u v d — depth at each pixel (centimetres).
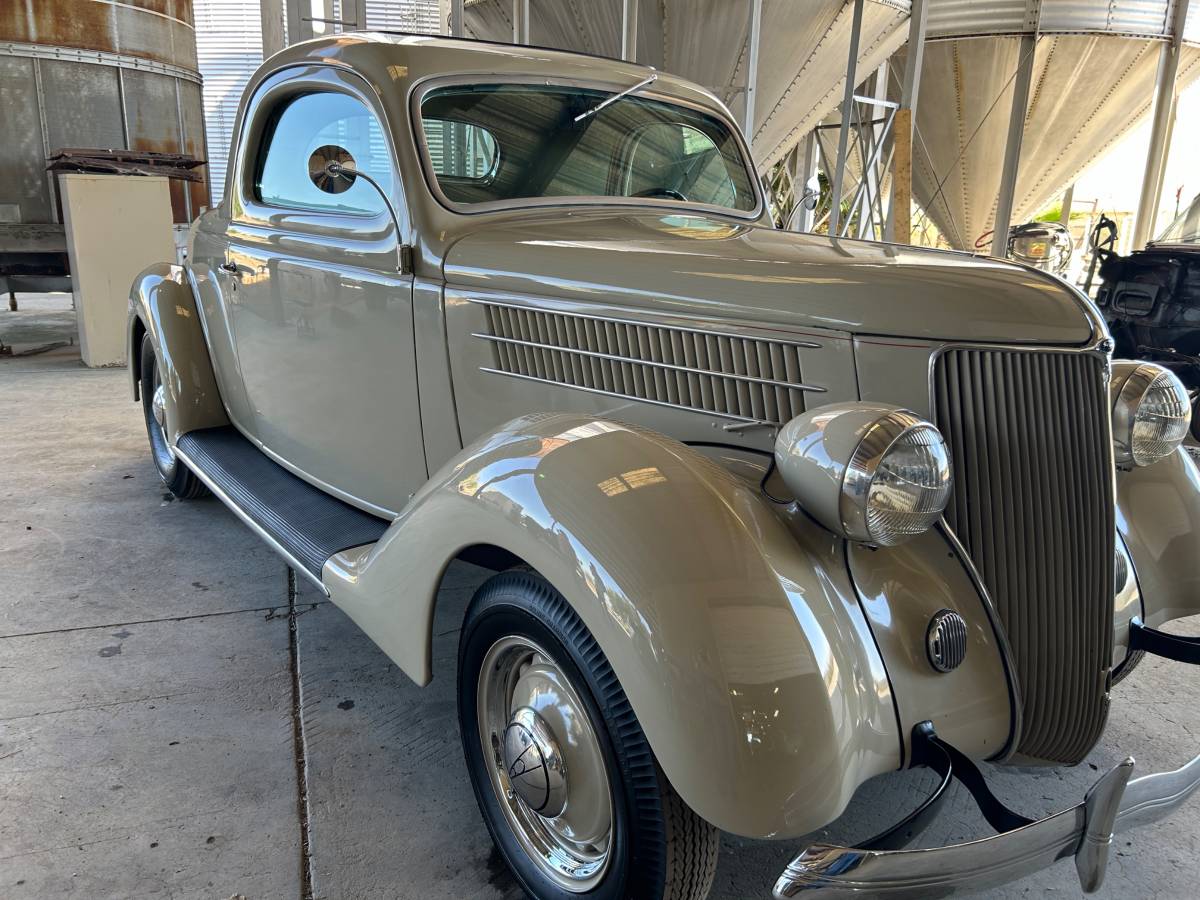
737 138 310
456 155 243
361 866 189
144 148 860
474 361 228
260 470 315
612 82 279
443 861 191
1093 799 139
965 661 162
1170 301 616
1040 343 167
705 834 150
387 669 269
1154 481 214
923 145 1238
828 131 1352
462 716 194
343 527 258
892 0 844
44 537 364
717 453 183
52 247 793
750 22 734
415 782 217
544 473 158
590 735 159
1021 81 1062
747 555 144
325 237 268
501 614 171
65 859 187
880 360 165
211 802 207
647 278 196
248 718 241
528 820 180
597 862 166
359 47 252
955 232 1344
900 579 158
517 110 257
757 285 182
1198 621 313
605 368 204
